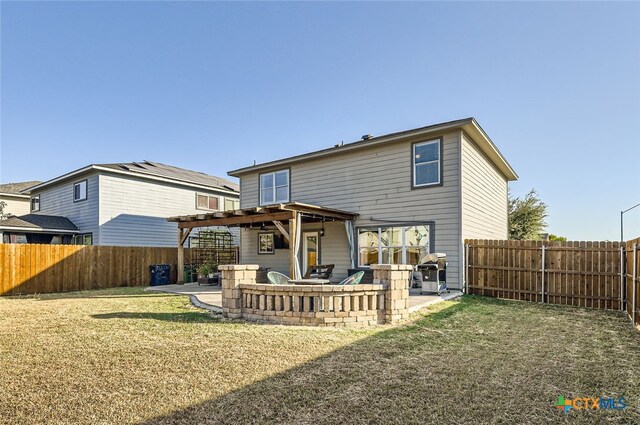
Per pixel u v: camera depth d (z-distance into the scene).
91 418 2.63
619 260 7.79
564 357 4.16
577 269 8.30
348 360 3.93
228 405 2.85
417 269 9.32
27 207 22.58
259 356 4.03
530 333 5.31
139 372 3.54
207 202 19.84
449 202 10.04
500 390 3.19
